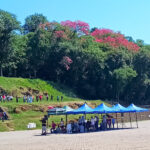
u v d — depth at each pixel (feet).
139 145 65.46
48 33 246.06
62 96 216.74
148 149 58.70
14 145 74.84
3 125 128.88
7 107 153.69
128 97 279.49
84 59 242.78
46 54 238.89
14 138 94.99
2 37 213.05
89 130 120.57
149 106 262.47
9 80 208.44
